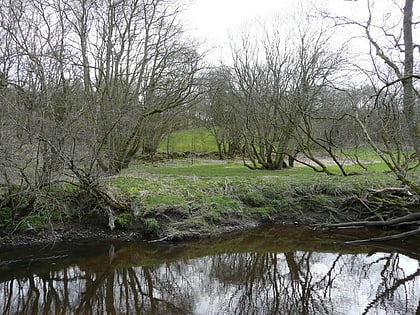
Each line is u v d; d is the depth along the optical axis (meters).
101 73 15.45
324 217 13.30
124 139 15.95
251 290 8.34
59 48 12.29
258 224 12.91
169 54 16.97
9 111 9.52
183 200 12.42
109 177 12.88
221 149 30.84
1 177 10.11
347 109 16.00
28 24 11.69
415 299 7.77
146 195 12.11
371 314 7.05
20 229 10.52
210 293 8.17
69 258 9.75
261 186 14.01
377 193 12.92
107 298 7.83
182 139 33.56
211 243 11.40
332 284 8.66
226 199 13.16
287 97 19.23
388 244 11.38
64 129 9.80
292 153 21.20
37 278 8.63
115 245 10.69
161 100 17.98
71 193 11.25
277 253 10.77
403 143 13.98
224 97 25.52
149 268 9.48
